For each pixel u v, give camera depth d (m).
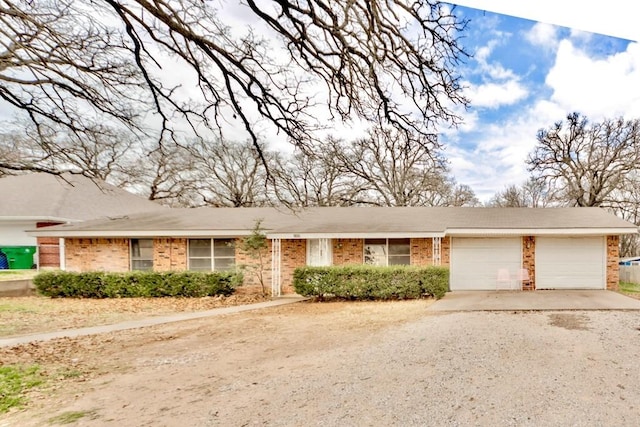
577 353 5.39
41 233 12.52
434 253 12.12
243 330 7.61
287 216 14.54
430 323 7.67
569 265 12.77
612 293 11.46
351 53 5.18
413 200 26.42
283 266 13.09
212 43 5.01
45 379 4.77
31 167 8.13
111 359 5.71
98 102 6.75
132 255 13.13
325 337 6.80
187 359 5.65
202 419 3.55
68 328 8.02
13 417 3.68
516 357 5.24
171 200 27.27
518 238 12.95
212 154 23.66
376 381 4.44
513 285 12.85
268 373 4.87
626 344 5.82
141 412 3.75
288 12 4.56
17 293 12.66
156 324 8.38
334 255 13.19
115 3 4.63
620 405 3.65
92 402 4.03
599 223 12.33
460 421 3.37
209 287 12.06
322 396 4.03
